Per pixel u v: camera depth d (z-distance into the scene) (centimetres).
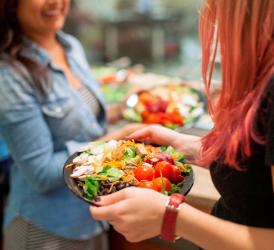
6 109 142
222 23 74
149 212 79
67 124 155
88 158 104
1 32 150
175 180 95
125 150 104
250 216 78
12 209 165
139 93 194
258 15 70
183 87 197
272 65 70
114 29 276
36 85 149
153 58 263
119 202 82
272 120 66
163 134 114
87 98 171
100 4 276
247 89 74
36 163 147
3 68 144
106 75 241
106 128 181
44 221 158
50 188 153
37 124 147
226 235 75
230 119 75
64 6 164
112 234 175
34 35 163
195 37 249
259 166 72
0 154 195
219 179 80
